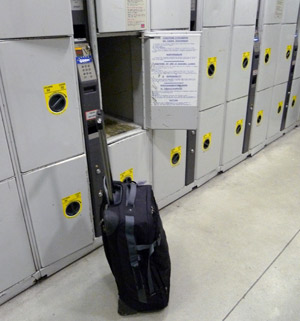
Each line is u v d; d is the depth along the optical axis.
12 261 1.61
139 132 2.05
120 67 2.11
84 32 1.61
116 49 2.06
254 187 2.82
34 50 1.35
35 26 1.31
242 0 2.44
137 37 1.89
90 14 1.55
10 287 1.66
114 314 1.61
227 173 3.09
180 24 2.01
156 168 2.28
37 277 1.77
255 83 3.04
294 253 2.00
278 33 3.10
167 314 1.60
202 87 2.37
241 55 2.66
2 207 1.47
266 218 2.37
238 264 1.92
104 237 1.46
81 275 1.85
